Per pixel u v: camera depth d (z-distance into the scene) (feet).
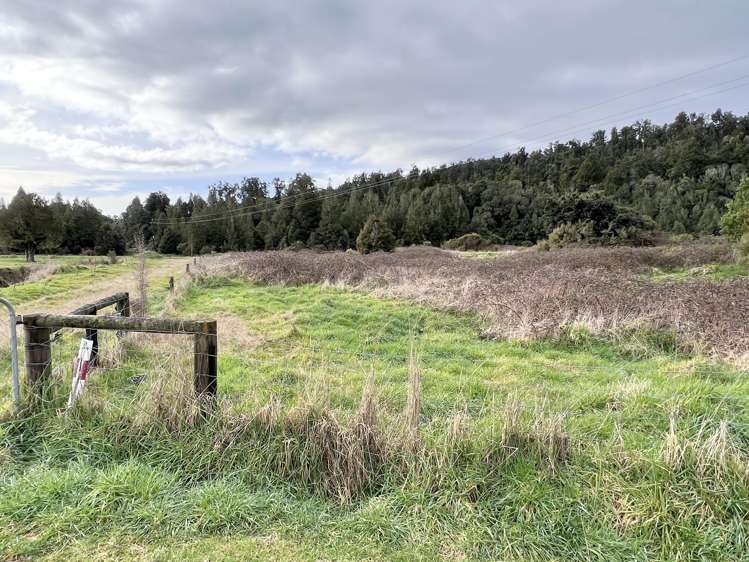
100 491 8.80
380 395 13.70
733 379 16.56
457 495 8.98
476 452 9.73
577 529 8.27
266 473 9.80
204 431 10.59
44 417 11.30
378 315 30.71
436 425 11.71
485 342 24.67
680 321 23.70
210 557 7.50
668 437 9.43
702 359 19.51
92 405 11.46
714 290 30.96
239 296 41.29
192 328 11.37
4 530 7.89
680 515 8.25
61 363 14.65
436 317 30.58
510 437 9.91
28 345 11.82
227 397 12.05
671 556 7.70
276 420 10.57
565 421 11.33
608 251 72.38
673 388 14.42
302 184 255.29
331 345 23.27
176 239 220.64
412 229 180.04
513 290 34.24
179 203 292.40
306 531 8.26
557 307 27.94
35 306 41.14
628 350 22.33
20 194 124.67
